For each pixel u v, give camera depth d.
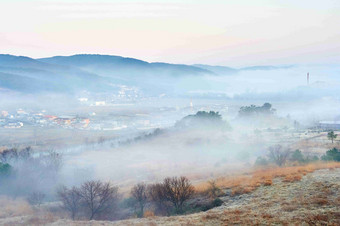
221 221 21.91
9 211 38.44
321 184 28.50
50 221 28.64
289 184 31.33
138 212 32.28
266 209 23.80
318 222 19.12
